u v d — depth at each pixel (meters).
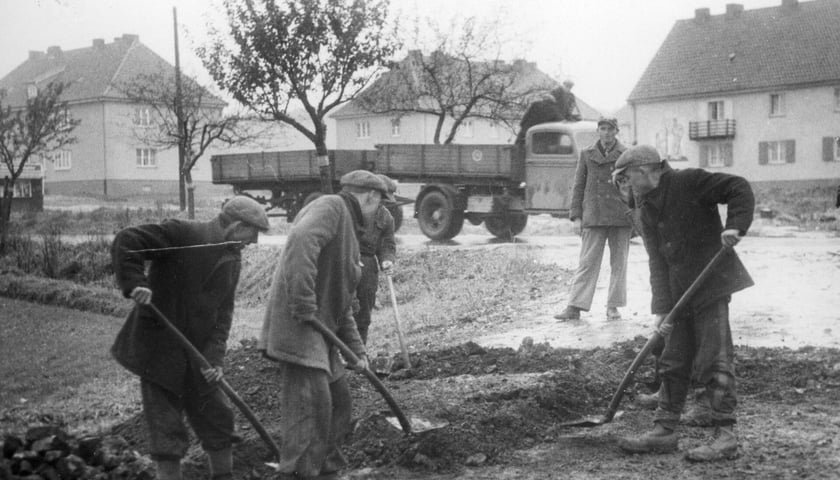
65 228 28.30
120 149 57.75
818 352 8.13
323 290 5.12
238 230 5.14
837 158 51.47
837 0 54.78
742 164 54.56
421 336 11.72
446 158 21.17
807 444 5.75
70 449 5.46
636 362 5.92
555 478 5.35
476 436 5.91
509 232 21.23
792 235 22.25
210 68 23.64
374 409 6.24
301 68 23.00
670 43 59.03
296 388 5.05
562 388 6.82
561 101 20.47
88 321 15.77
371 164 22.84
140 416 7.11
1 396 9.66
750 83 53.69
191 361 5.11
